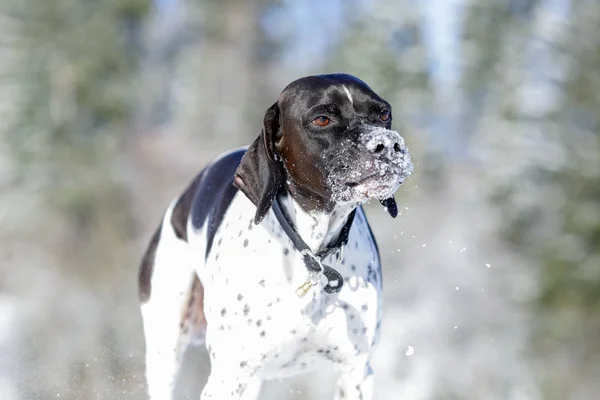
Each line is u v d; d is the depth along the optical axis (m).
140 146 26.30
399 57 28.56
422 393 13.92
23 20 24.44
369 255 4.40
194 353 6.20
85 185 22.84
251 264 4.19
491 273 17.31
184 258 5.07
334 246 4.24
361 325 4.32
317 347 4.33
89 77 24.56
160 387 5.11
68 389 6.38
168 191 24.83
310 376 10.61
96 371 6.49
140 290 5.31
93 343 8.14
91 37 24.66
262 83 29.92
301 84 4.11
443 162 25.88
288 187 4.19
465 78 28.75
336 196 3.96
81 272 21.73
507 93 21.56
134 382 6.32
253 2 29.62
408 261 17.75
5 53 24.31
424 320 15.20
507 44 26.12
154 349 5.14
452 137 28.08
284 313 4.16
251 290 4.16
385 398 13.73
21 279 20.98
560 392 14.99
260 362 4.26
